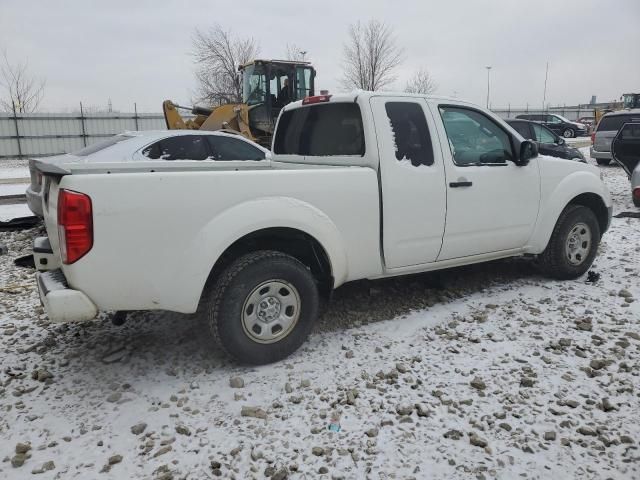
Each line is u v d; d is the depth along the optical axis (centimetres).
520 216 485
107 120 2928
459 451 273
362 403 316
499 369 353
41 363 375
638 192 823
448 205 437
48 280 331
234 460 270
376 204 401
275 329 364
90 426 300
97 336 420
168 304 330
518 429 289
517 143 480
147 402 323
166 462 269
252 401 321
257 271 348
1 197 1094
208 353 386
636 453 268
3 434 294
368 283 524
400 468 261
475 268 576
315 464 266
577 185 520
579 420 296
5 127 2730
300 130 493
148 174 316
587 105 5275
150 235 318
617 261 588
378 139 406
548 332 407
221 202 336
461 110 461
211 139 841
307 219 365
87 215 303
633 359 362
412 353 378
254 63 1444
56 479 258
